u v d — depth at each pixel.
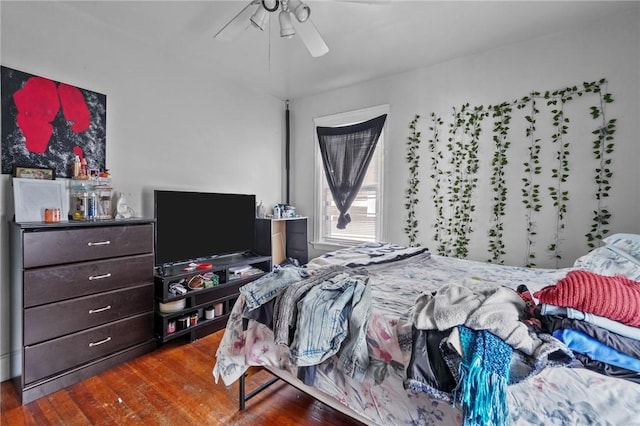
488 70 2.67
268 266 3.32
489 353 0.84
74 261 1.82
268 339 1.46
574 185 2.32
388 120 3.25
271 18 2.16
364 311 1.19
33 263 1.65
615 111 2.17
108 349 1.97
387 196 3.28
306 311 1.21
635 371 0.77
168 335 2.27
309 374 1.26
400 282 1.68
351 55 2.76
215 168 3.14
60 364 1.75
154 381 1.85
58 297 1.75
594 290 0.84
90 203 2.05
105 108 2.28
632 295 0.83
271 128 3.82
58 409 1.59
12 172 1.85
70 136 2.09
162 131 2.67
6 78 1.81
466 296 1.05
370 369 1.14
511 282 1.72
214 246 2.91
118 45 2.35
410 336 1.03
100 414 1.56
